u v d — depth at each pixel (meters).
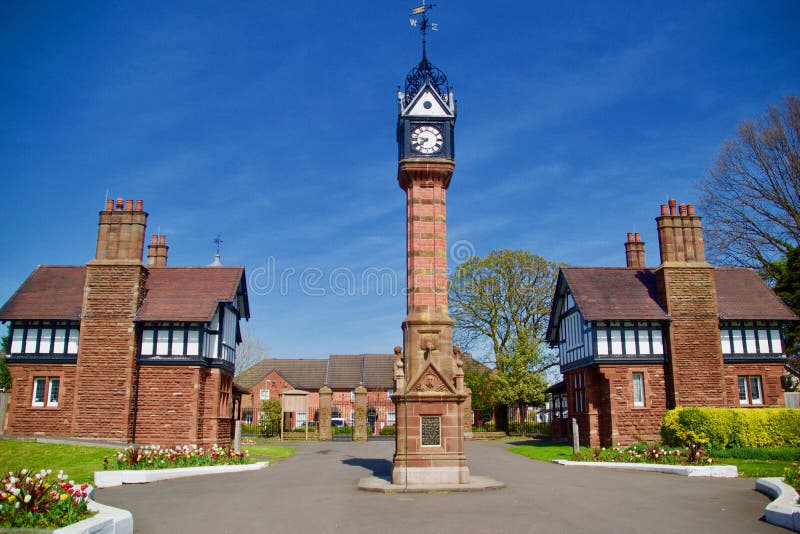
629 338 29.02
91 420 27.12
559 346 34.88
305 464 23.33
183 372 27.88
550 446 30.62
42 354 27.98
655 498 13.97
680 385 28.33
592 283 31.20
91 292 28.17
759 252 38.22
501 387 39.75
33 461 22.17
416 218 17.83
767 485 14.08
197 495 15.08
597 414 29.30
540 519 11.64
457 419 16.55
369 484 16.28
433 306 17.27
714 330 28.97
